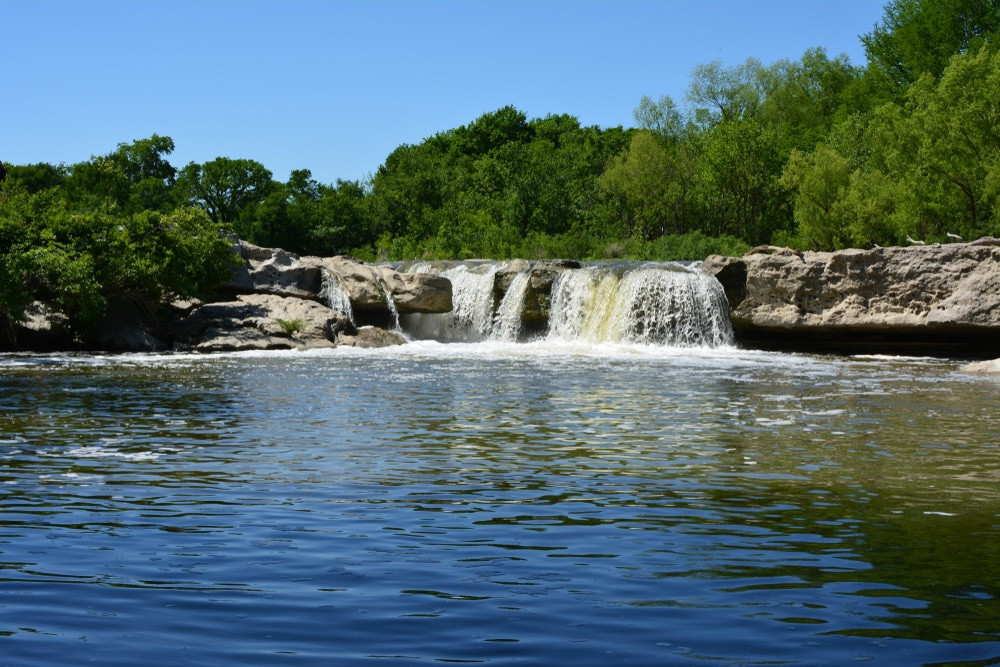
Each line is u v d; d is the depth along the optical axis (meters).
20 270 33.94
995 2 70.56
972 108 48.88
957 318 35.12
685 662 6.14
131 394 22.05
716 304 39.41
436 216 92.12
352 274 42.59
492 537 9.37
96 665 6.04
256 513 10.36
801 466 13.56
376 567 8.27
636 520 10.16
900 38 74.62
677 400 21.73
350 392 22.91
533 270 42.94
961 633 6.69
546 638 6.55
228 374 27.05
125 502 10.88
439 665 6.07
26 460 13.61
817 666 6.09
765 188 69.62
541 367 30.02
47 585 7.68
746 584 7.84
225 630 6.68
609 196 83.12
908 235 50.59
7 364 29.61
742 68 84.06
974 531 9.74
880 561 8.57
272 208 98.50
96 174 103.88
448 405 20.56
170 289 38.66
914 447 15.32
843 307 37.78
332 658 6.18
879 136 55.00
